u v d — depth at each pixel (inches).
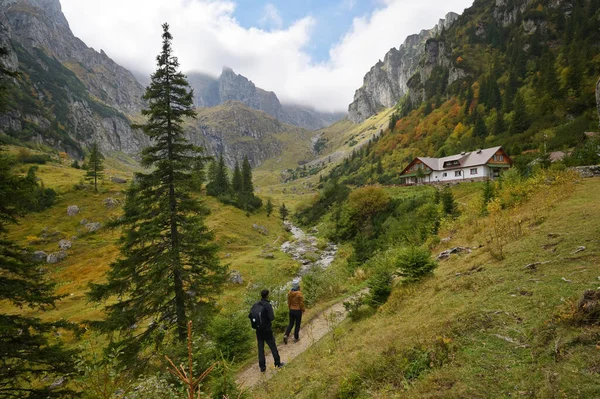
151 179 539.5
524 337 164.1
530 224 450.0
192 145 562.9
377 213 1796.3
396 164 4323.3
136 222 550.3
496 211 658.2
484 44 5698.8
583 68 2891.2
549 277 235.3
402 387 165.0
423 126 4835.1
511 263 305.7
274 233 2662.4
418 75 7278.5
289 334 434.3
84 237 2055.9
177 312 516.1
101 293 504.1
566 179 677.3
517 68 4178.2
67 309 1067.3
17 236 1999.3
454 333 190.9
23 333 380.2
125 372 438.6
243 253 1872.5
